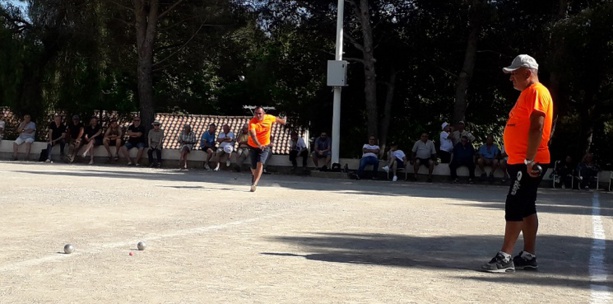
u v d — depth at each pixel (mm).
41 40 32312
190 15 32156
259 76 32469
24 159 29281
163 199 13383
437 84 32531
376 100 30688
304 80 32656
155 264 6785
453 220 11711
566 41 24734
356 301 5516
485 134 36219
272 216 11234
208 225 9812
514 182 7066
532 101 7000
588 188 24547
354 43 29141
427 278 6570
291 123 32812
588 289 6309
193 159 27703
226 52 34281
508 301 5727
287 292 5758
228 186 17781
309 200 14586
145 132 31000
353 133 32938
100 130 28703
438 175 25562
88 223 9586
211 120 47719
